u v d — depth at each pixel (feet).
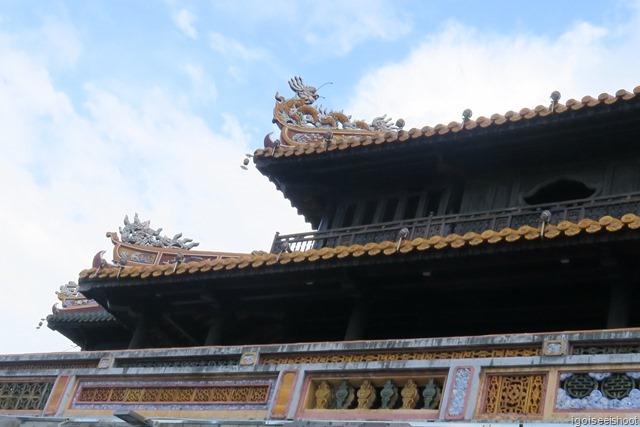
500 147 72.33
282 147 80.33
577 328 64.18
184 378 66.18
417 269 62.75
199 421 61.41
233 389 63.36
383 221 78.69
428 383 55.77
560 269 59.11
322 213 87.04
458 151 73.77
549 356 52.39
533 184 72.64
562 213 64.59
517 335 54.39
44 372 73.97
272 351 63.52
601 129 67.97
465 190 75.72
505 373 53.31
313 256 65.21
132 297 77.20
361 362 58.95
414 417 54.29
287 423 57.00
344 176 81.00
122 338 91.97
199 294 73.46
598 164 70.59
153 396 66.80
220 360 66.08
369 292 66.80
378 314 70.54
